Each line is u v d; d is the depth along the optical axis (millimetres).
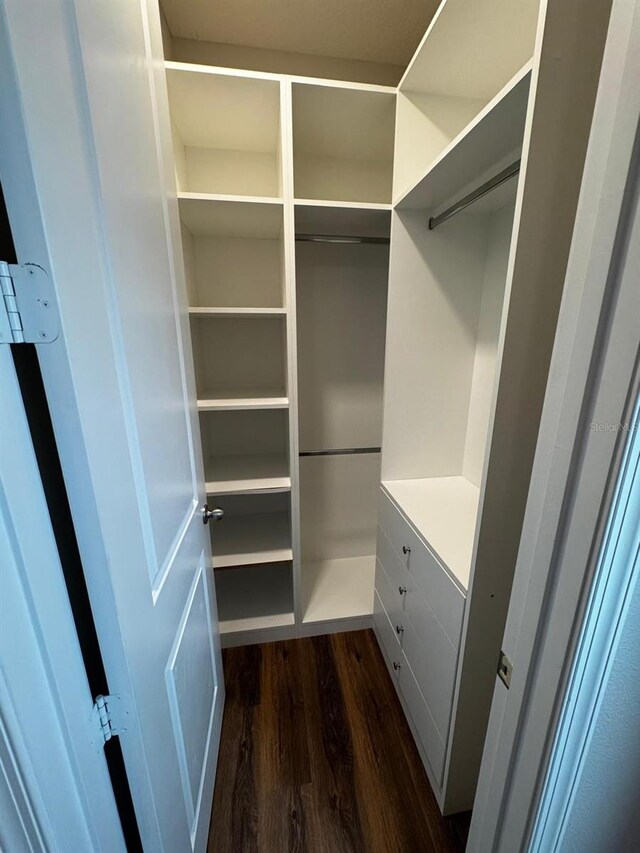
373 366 1997
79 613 520
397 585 1475
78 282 460
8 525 385
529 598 527
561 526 466
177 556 842
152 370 724
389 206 1404
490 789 652
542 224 752
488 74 1204
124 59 632
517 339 808
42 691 427
